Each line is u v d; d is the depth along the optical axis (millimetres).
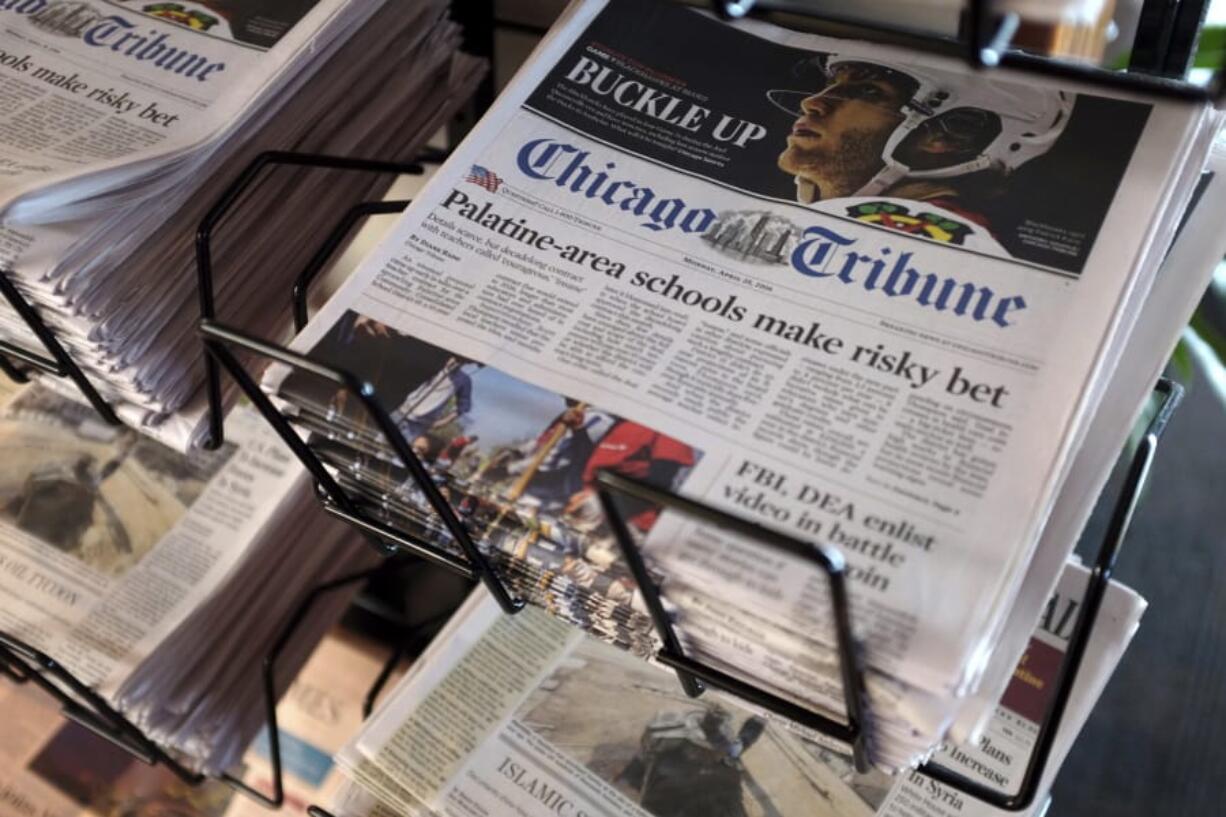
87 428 642
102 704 539
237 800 669
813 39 434
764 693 340
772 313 365
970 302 358
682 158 407
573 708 517
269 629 600
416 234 395
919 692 302
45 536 600
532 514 335
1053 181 378
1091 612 366
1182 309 374
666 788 491
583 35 441
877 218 382
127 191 388
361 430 353
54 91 430
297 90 439
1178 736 602
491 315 374
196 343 439
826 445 334
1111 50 433
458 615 556
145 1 462
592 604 369
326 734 690
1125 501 375
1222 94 352
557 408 351
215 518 594
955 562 310
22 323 432
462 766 502
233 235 437
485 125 420
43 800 680
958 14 414
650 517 324
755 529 289
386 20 469
